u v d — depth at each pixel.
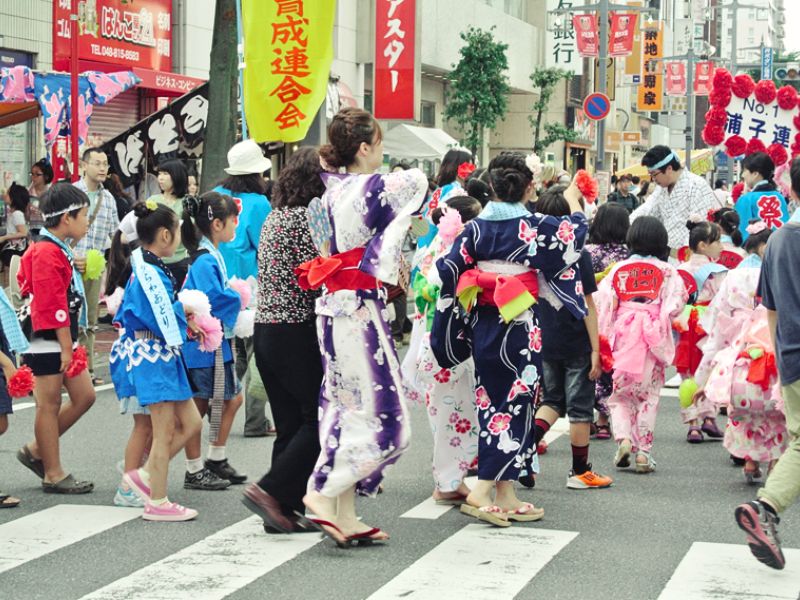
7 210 14.93
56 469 7.16
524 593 5.20
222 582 5.37
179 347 6.50
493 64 30.36
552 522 6.51
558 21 39.94
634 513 6.73
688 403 8.00
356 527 6.00
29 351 7.01
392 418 5.82
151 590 5.25
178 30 20.66
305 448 6.09
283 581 5.39
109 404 10.30
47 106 13.88
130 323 6.45
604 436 9.14
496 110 30.70
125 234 10.20
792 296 5.63
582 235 6.33
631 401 8.05
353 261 5.77
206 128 14.80
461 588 5.27
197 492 7.21
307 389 6.05
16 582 5.39
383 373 5.81
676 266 10.07
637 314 7.95
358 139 5.91
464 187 8.90
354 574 5.49
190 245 7.09
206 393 7.28
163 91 19.69
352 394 5.81
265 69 11.73
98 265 8.23
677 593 5.20
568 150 41.88
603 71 27.67
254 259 8.36
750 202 10.95
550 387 7.42
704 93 44.88
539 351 6.40
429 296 7.02
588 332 7.21
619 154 53.16
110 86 14.70
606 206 8.59
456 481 6.88
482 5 33.41
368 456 5.77
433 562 5.70
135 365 6.40
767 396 7.24
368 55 27.55
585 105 23.64
